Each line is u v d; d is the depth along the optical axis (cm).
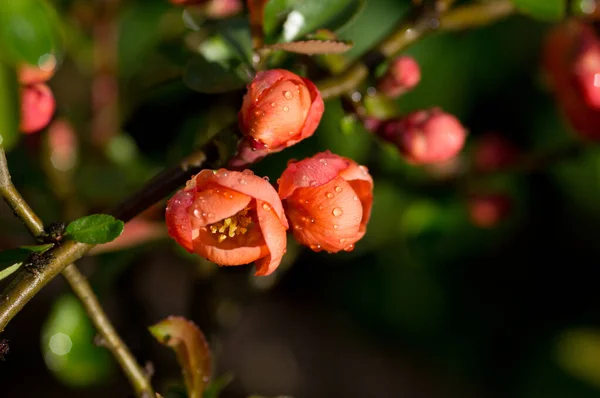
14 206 41
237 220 41
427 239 59
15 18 40
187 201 40
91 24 56
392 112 49
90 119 56
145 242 51
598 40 51
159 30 57
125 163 56
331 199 41
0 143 40
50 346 52
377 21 63
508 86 74
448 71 72
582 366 76
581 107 53
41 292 76
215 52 46
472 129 74
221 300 55
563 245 78
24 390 74
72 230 41
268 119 41
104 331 43
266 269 40
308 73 47
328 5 45
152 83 56
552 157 57
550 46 54
